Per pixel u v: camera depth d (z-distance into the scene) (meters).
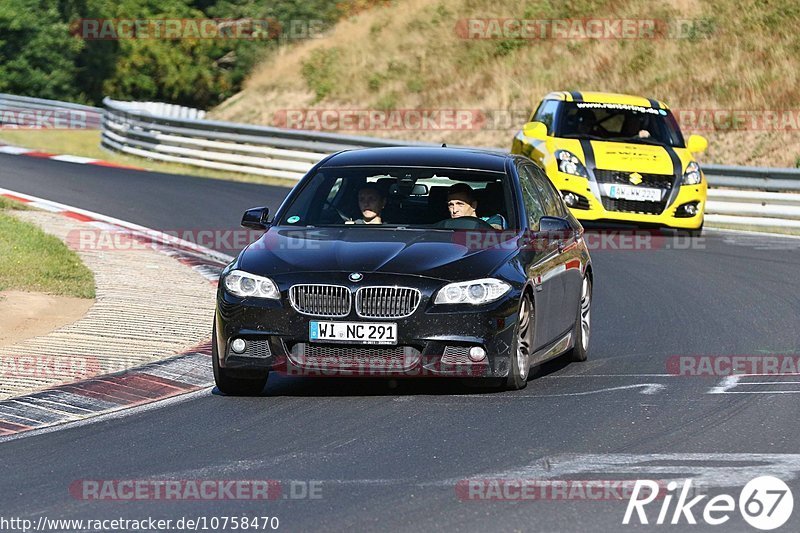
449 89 121.50
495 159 34.62
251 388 30.53
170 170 98.19
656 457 24.23
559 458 24.12
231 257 55.75
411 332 28.83
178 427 27.12
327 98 128.62
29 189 77.44
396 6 141.00
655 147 63.81
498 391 30.75
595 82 114.88
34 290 43.59
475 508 20.70
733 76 108.19
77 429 26.98
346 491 21.81
